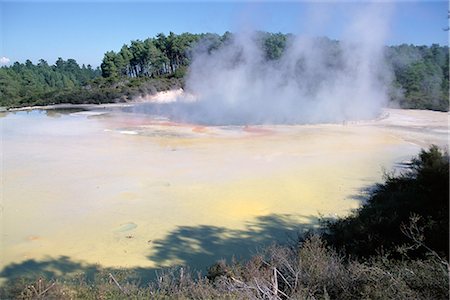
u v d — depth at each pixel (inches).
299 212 517.3
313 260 284.2
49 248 420.8
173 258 396.5
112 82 2278.5
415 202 366.9
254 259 320.2
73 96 1963.6
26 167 722.8
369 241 322.7
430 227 301.9
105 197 572.4
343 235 355.6
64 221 489.7
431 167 404.8
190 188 612.7
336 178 661.9
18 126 1196.5
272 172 698.8
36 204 544.4
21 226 474.0
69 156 804.6
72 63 3777.1
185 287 284.8
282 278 267.7
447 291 220.5
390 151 850.8
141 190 603.2
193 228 470.3
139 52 2600.9
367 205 440.1
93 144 922.1
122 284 310.2
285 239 432.1
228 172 698.8
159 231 462.3
